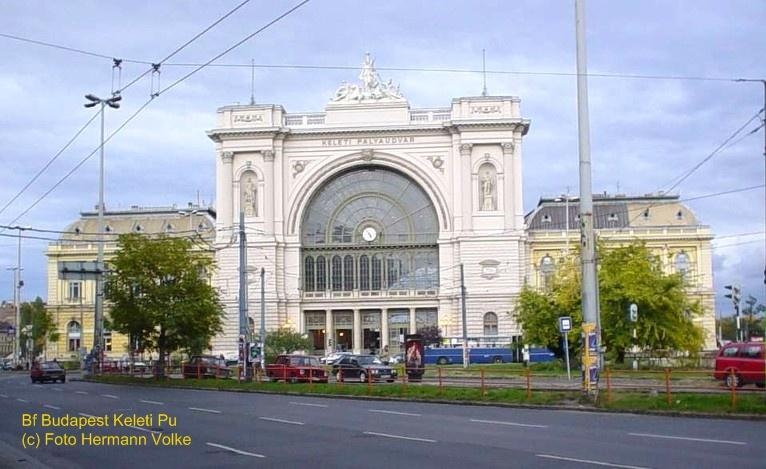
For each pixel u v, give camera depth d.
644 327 64.00
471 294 109.50
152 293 69.00
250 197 113.25
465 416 31.53
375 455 21.00
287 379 58.69
